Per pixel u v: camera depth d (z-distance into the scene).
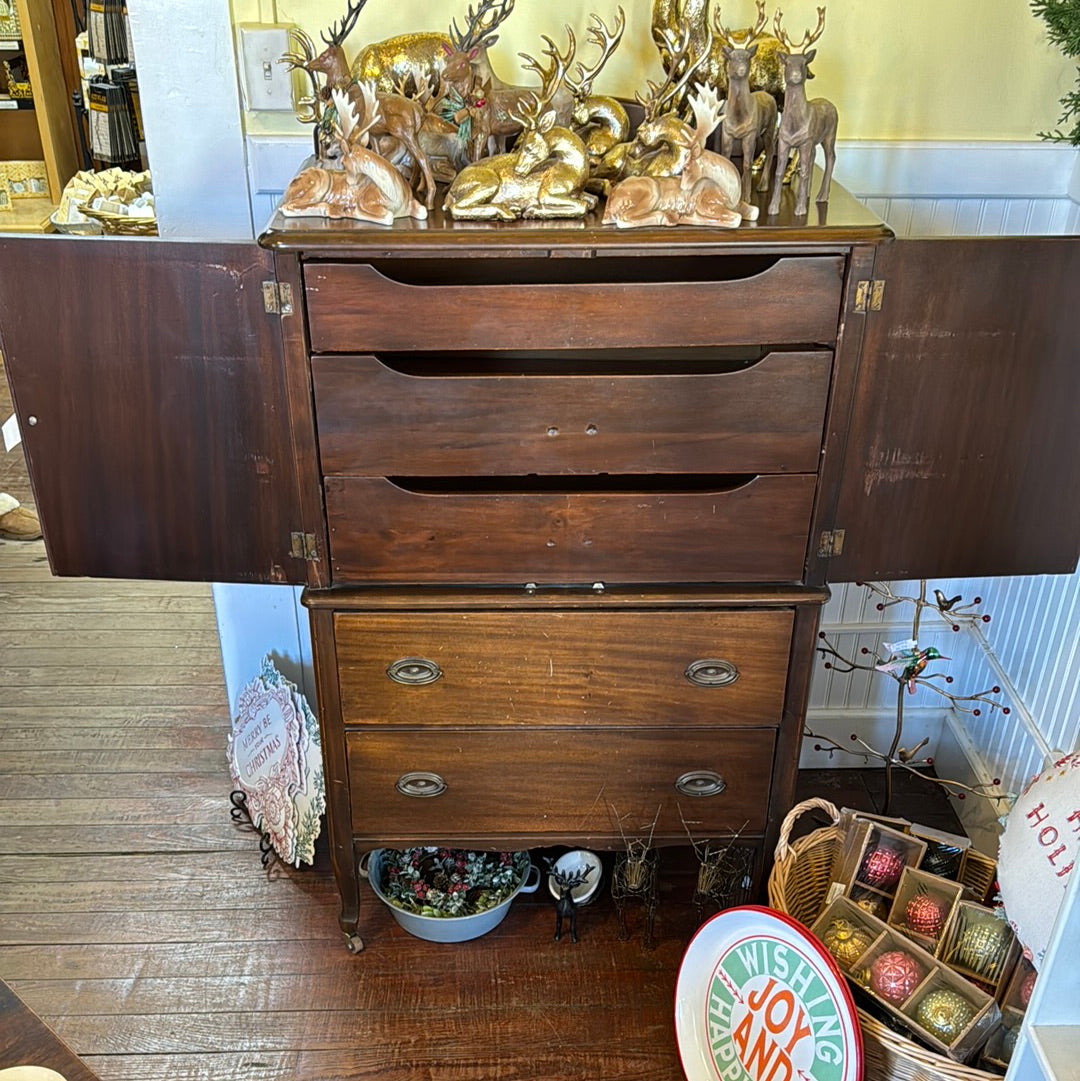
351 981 1.84
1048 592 1.84
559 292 1.36
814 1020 1.44
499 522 1.52
